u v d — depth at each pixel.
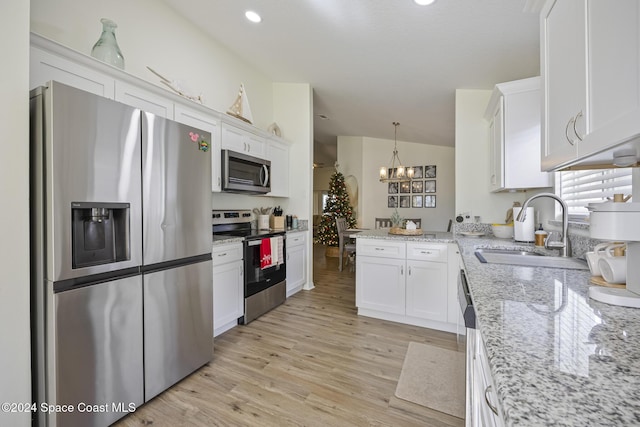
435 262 2.75
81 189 1.39
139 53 2.48
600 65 0.80
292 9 2.48
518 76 3.00
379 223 7.54
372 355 2.29
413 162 7.38
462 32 2.37
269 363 2.17
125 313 1.58
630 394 0.43
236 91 3.55
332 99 4.54
